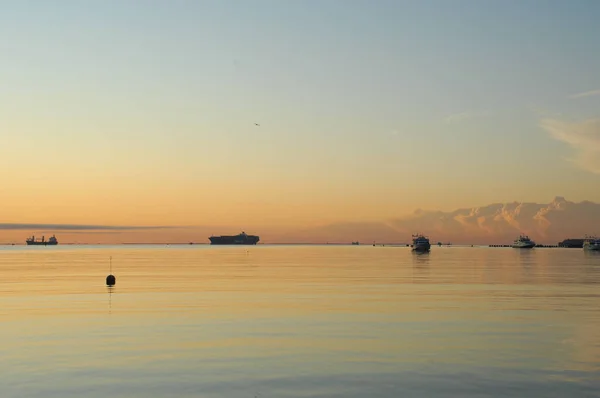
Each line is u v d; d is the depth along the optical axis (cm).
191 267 13688
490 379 2962
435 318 4812
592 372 3081
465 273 10888
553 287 7656
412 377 3000
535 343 3784
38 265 15112
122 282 8825
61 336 4059
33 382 2936
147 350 3600
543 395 2711
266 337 4006
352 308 5444
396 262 16575
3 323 4619
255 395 2728
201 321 4697
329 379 2970
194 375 3044
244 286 7906
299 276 10106
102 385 2883
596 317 4856
